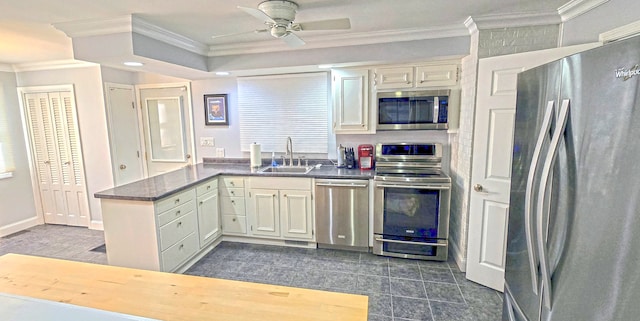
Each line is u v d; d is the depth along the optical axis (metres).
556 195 1.12
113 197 2.56
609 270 0.91
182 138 4.25
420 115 3.18
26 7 2.10
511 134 2.34
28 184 4.27
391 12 2.40
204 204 3.27
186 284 1.18
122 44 2.51
